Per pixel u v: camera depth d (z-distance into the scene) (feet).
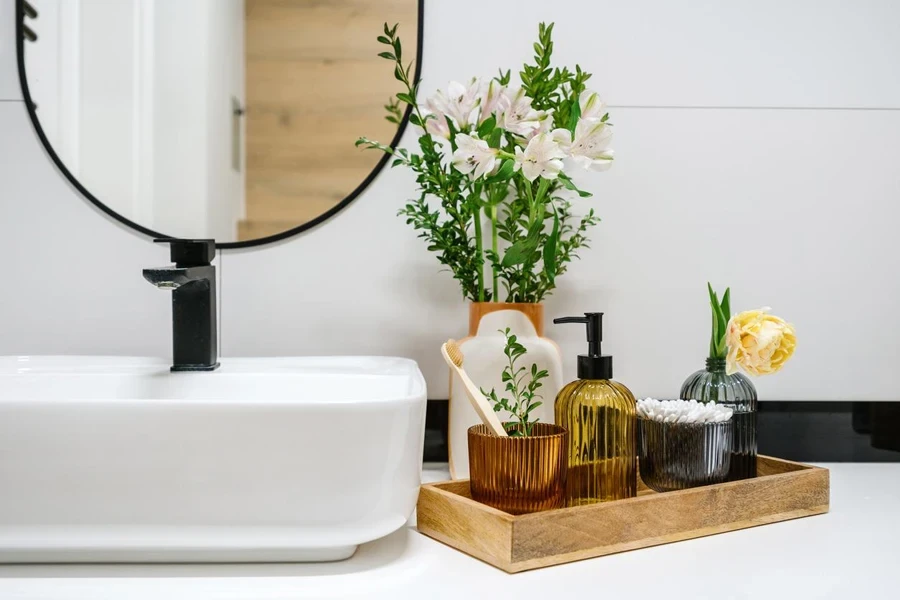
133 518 2.14
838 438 3.73
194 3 3.57
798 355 3.74
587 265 3.70
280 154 3.59
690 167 3.72
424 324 3.66
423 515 2.63
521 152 3.11
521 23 3.67
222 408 2.12
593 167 2.92
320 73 3.60
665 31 3.70
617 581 2.17
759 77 3.73
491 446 2.50
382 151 3.61
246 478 2.13
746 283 3.74
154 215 3.57
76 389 2.94
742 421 2.93
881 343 3.76
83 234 3.59
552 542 2.30
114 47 3.57
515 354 2.93
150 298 3.60
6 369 3.05
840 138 3.75
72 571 2.23
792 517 2.78
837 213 3.75
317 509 2.15
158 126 3.57
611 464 2.70
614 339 3.70
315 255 3.63
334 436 2.14
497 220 3.58
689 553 2.41
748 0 3.73
